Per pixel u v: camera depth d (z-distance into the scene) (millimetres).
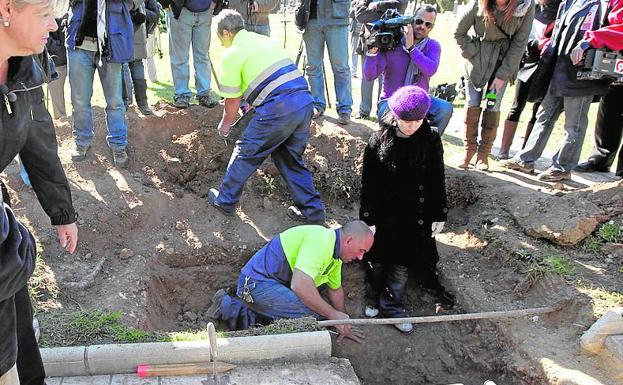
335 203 5754
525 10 4938
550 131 5824
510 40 5273
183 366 3352
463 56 5445
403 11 6398
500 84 5469
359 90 9516
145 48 5738
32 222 4625
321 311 4121
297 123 4574
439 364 4445
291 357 3514
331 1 5777
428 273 4734
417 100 3824
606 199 4992
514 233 4910
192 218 5242
